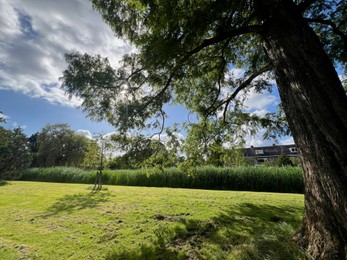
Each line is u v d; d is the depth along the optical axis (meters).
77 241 3.54
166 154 5.62
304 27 2.44
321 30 4.78
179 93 5.91
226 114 6.53
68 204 6.70
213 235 3.54
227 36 3.43
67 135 34.66
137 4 2.98
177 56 3.60
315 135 2.08
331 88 2.12
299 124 2.28
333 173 1.91
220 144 6.79
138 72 4.50
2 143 18.11
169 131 5.70
